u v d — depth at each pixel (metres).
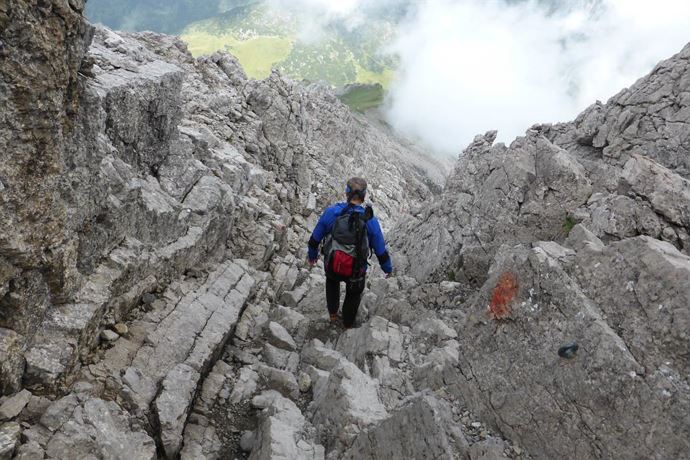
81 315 5.95
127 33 23.09
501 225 9.11
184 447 6.20
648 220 6.45
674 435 4.14
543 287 5.60
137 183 7.77
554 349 5.27
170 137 9.99
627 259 5.06
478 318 6.50
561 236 8.29
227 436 6.77
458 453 5.21
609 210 7.00
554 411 5.09
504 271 6.22
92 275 6.57
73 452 4.79
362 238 8.44
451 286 9.11
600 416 4.68
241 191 14.55
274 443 5.81
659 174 6.66
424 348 7.55
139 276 7.70
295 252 16.52
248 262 12.54
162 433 5.79
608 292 5.12
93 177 6.26
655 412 4.30
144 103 8.53
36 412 5.06
